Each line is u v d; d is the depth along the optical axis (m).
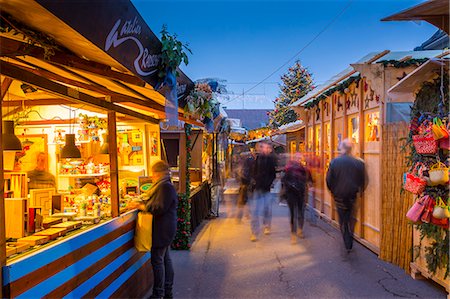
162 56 3.79
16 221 3.14
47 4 1.91
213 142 12.48
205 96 6.63
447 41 8.80
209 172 12.02
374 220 7.14
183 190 7.45
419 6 3.96
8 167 4.50
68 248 3.13
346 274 5.74
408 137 5.50
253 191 8.65
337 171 6.68
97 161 6.18
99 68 3.31
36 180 5.42
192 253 7.01
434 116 4.93
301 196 8.09
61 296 3.01
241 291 5.09
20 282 2.53
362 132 7.81
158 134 6.82
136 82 3.55
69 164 5.63
